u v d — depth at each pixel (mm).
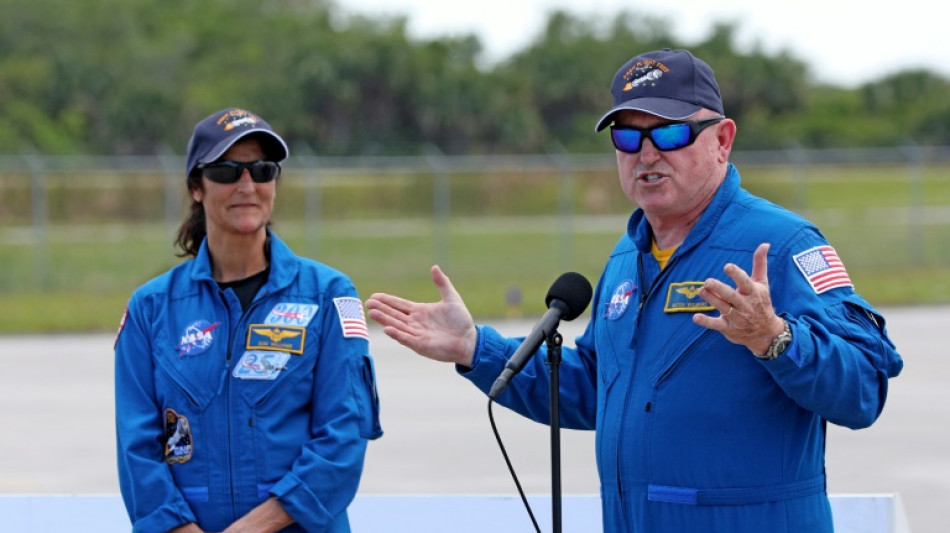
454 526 5703
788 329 3619
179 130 51656
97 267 28797
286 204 34219
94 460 10828
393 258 29938
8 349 17953
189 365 4508
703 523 3953
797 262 3949
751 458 3928
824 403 3705
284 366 4480
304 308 4566
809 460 4008
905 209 40500
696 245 4105
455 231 33562
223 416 4453
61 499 5723
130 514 4555
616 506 4180
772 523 3922
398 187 34781
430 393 13633
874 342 3859
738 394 3932
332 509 4414
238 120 4594
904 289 23719
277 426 4465
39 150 47719
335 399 4496
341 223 33812
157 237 32594
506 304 22031
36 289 26016
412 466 10250
